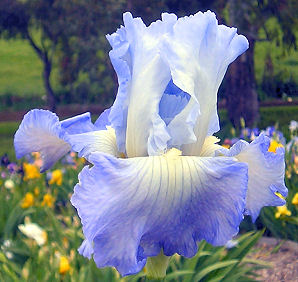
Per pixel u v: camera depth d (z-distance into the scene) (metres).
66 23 22.16
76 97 29.39
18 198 7.48
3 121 29.69
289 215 6.81
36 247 5.18
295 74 27.41
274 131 8.91
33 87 32.34
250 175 2.25
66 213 7.23
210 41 2.22
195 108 2.16
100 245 1.86
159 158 2.05
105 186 1.91
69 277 4.28
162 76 2.19
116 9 20.91
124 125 2.30
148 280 2.19
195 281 4.67
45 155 2.51
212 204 1.95
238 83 20.84
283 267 6.12
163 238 1.93
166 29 2.25
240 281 5.42
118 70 2.28
